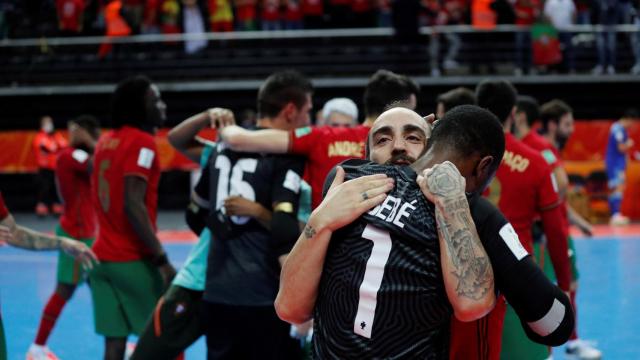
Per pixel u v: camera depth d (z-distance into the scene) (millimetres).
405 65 37688
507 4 36344
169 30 38156
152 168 9742
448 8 37562
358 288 4469
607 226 30812
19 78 39594
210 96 38688
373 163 4953
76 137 13188
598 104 37656
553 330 4551
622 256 23250
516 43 36688
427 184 4508
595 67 38031
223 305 7762
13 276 21484
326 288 4660
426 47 37250
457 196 4434
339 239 4652
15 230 7953
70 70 39344
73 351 13383
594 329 14617
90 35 39719
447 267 4367
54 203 36562
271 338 7723
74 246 8359
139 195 9406
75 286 12398
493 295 4469
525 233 8617
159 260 9492
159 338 8180
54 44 38875
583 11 37906
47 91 38219
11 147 35844
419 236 4449
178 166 35344
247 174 7773
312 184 8039
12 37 40250
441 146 4730
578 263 22094
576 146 33188
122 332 9836
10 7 40719
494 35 37719
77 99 39250
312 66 38594
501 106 8594
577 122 33188
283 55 38844
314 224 4617
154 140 9781
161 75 38812
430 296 4426
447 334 4609
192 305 8219
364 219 4590
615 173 30922
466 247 4375
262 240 7723
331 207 4602
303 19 38625
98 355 13125
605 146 33219
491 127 4727
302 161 7879
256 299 7664
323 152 7887
